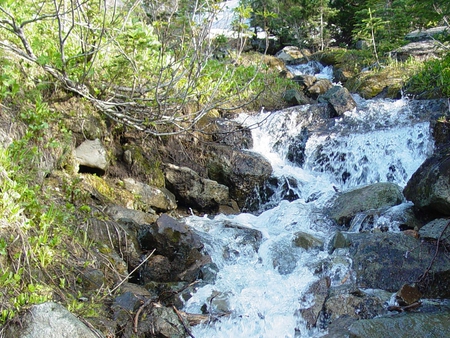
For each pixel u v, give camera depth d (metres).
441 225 5.07
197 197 6.84
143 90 6.26
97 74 6.32
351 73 12.57
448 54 8.66
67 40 6.42
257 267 5.39
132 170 6.57
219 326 4.35
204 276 5.00
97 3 5.98
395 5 11.93
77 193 5.34
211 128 7.84
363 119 8.44
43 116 5.36
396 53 11.78
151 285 4.74
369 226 5.77
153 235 5.12
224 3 7.21
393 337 3.83
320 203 6.75
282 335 4.39
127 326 3.90
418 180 5.87
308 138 8.08
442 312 4.14
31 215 4.35
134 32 5.62
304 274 5.05
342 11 15.95
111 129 6.59
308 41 15.69
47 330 3.28
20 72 5.53
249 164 7.33
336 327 4.21
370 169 7.53
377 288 4.71
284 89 9.95
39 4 6.46
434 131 7.34
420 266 4.73
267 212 6.88
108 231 4.97
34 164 4.98
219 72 9.01
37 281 3.86
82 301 3.97
